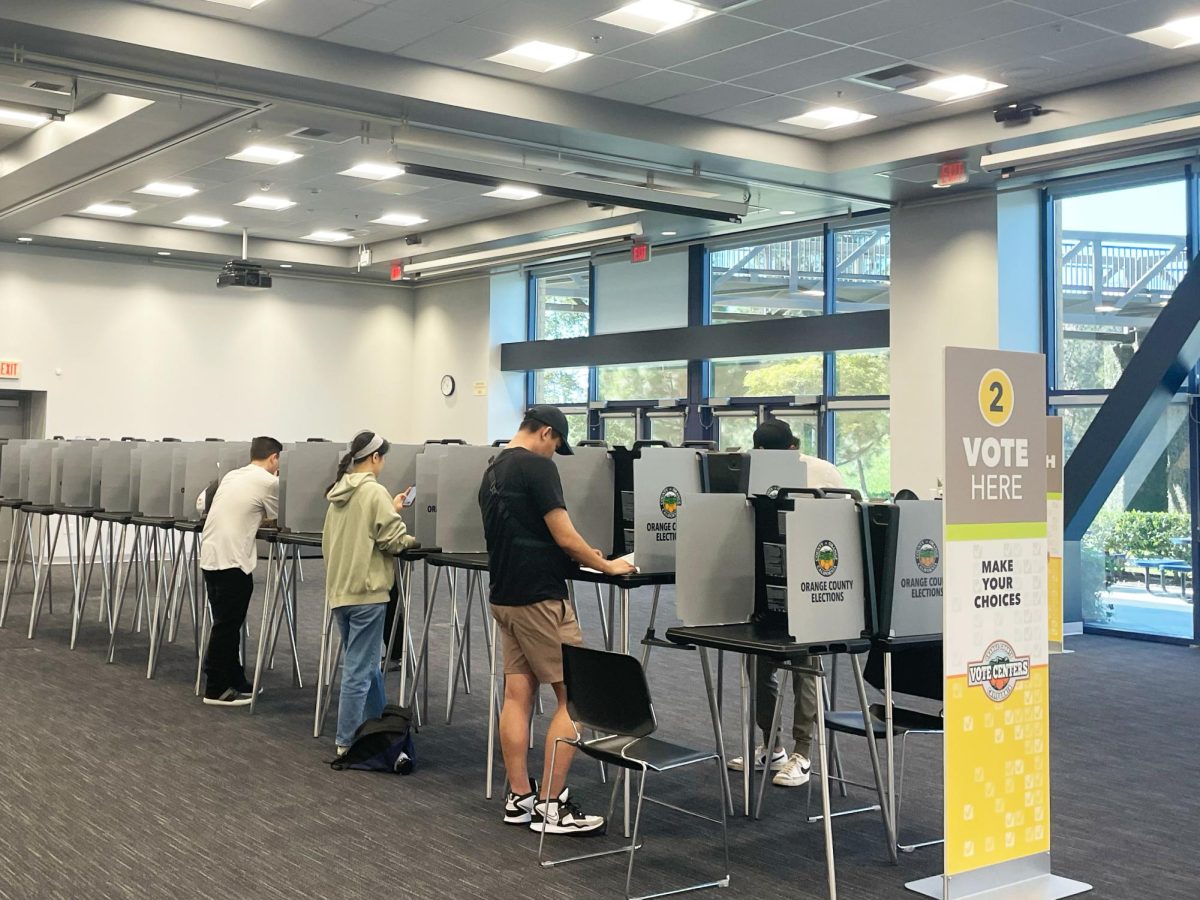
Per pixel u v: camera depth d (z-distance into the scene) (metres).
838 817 4.62
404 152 8.93
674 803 4.80
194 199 12.77
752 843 4.29
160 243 14.42
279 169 11.32
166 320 15.39
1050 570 9.05
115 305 14.98
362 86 7.93
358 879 3.86
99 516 8.21
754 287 13.52
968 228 10.58
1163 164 9.72
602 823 4.36
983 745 3.75
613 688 3.77
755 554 4.26
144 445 8.49
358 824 4.46
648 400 14.71
